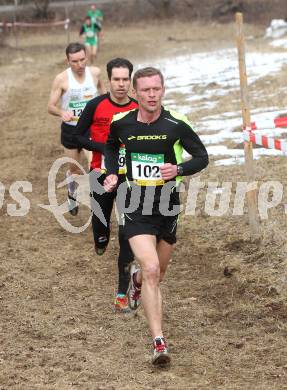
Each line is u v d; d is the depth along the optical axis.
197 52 53.62
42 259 15.86
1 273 15.00
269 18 78.25
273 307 12.77
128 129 11.05
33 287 14.24
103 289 14.14
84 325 12.44
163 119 10.98
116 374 10.51
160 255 11.44
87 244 16.88
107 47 62.94
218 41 62.75
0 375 10.45
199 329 12.15
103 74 42.88
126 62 13.40
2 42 66.06
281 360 10.85
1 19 84.12
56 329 12.27
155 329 10.56
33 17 84.94
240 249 15.44
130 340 11.80
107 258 15.89
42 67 50.69
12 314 12.95
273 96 29.44
